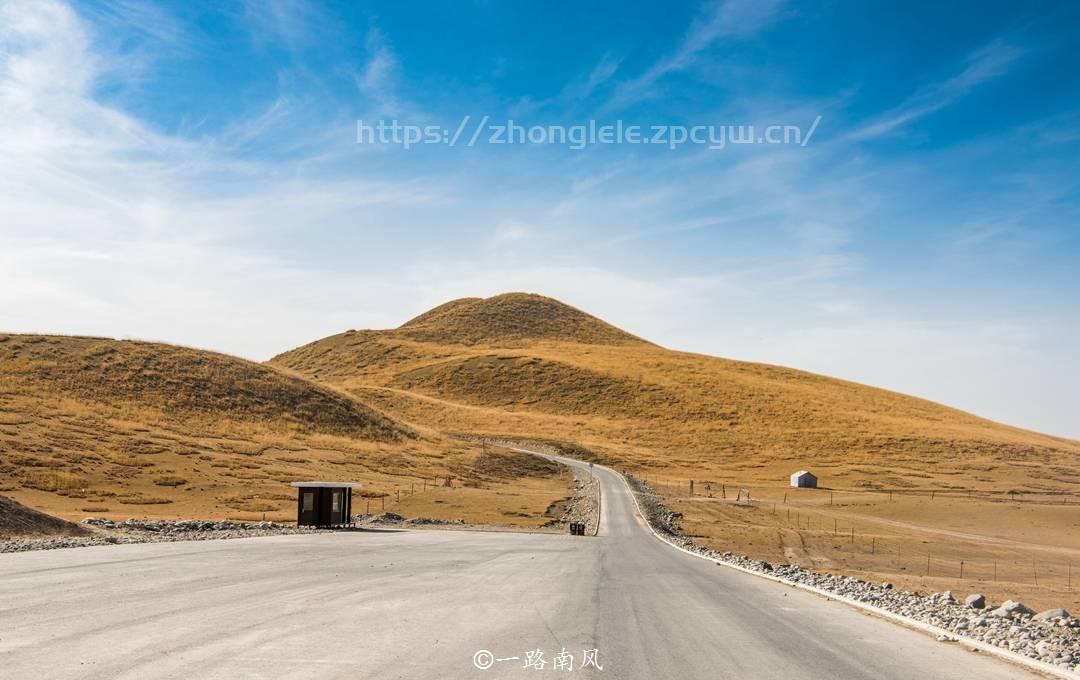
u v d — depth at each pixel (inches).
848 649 429.7
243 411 3499.0
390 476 2965.1
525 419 5693.9
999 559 1940.2
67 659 354.6
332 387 4389.8
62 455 2340.1
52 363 3442.4
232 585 634.8
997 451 5093.5
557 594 639.8
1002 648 438.3
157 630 429.1
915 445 5093.5
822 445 5068.9
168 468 2445.9
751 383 6742.1
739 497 3085.6
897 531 2415.1
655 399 6220.5
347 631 438.9
